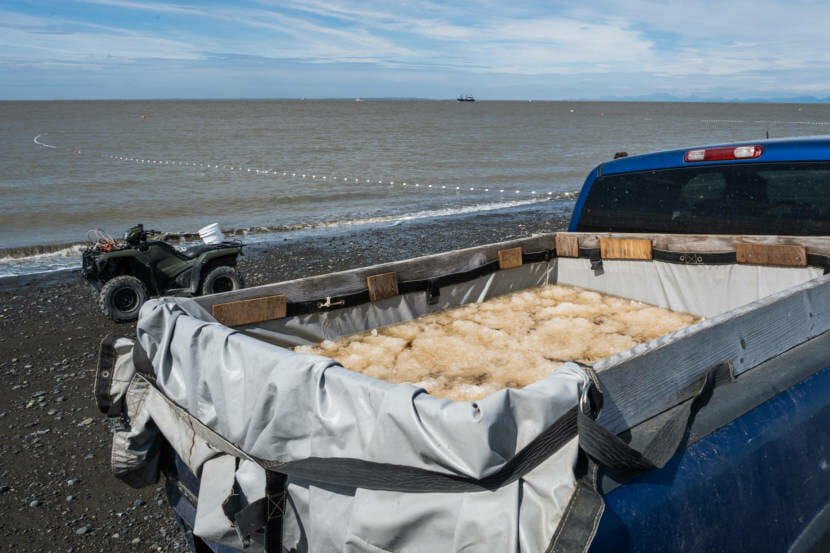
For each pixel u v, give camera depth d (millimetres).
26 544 3680
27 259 13945
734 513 1542
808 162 3041
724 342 1800
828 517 1879
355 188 28359
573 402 1289
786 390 1866
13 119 112875
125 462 1993
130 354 2074
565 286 3994
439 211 21141
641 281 3637
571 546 1128
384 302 3172
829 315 2305
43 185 27734
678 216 3568
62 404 5871
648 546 1311
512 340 3000
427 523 1272
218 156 44281
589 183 4059
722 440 1606
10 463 4691
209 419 1752
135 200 23844
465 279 3529
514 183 31125
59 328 8492
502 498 1198
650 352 1543
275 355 1568
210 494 1703
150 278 8383
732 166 3320
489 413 1175
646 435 1479
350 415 1409
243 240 15938
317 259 13266
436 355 2801
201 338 1797
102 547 3658
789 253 3002
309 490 1498
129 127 85125
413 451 1269
